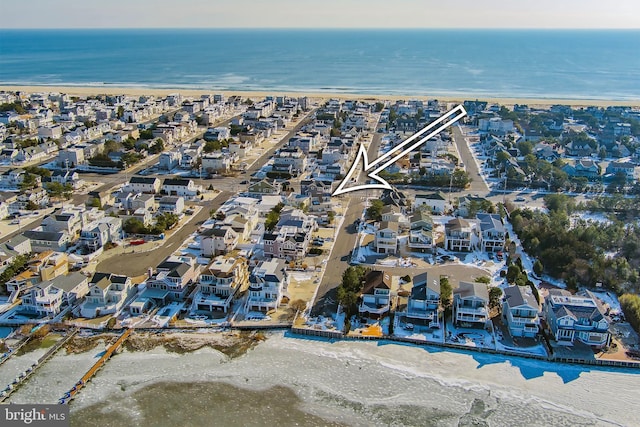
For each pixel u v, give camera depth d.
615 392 86.25
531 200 171.62
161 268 113.94
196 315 105.56
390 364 92.25
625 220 153.88
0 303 107.81
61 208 150.75
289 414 81.25
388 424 79.56
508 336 98.88
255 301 106.50
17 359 92.50
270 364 92.25
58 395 84.38
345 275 111.56
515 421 80.25
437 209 160.00
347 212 158.38
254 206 158.50
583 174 195.38
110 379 88.25
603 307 108.12
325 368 91.25
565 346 94.94
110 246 133.25
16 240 125.75
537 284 117.31
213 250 129.12
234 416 80.69
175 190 172.75
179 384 87.38
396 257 129.62
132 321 103.06
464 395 85.31
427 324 102.56
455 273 121.75
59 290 105.81
